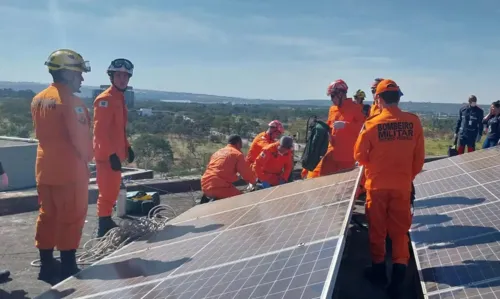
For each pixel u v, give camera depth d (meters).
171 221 5.54
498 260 3.30
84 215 4.48
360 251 4.98
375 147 4.00
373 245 4.12
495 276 3.07
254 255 3.15
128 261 4.03
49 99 4.26
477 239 3.83
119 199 6.88
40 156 4.33
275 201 5.02
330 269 2.47
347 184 4.73
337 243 2.84
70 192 4.35
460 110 11.87
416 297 3.90
